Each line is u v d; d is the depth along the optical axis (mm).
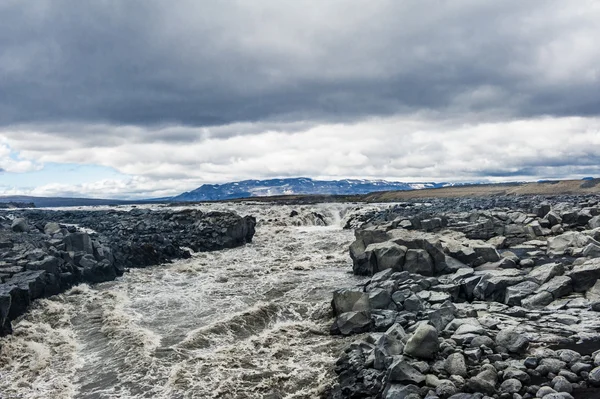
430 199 70875
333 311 22109
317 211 59875
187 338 19875
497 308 19094
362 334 19406
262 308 23438
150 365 17625
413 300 20062
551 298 19016
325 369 16734
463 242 29516
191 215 47688
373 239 30531
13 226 35844
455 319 16922
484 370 12602
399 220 36562
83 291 26984
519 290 19906
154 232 42469
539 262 25625
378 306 20641
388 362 14336
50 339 20641
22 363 18344
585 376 12008
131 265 33156
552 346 14367
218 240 41281
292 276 30625
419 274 25500
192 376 16625
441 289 21719
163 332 20953
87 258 29641
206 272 32375
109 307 24531
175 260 35719
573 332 15531
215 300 25734
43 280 24906
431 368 13508
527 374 12344
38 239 32781
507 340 14281
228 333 20828
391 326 18125
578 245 26859
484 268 25469
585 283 19734
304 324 21531
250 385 15930
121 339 20156
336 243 42031
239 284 28969
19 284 23031
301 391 15406
